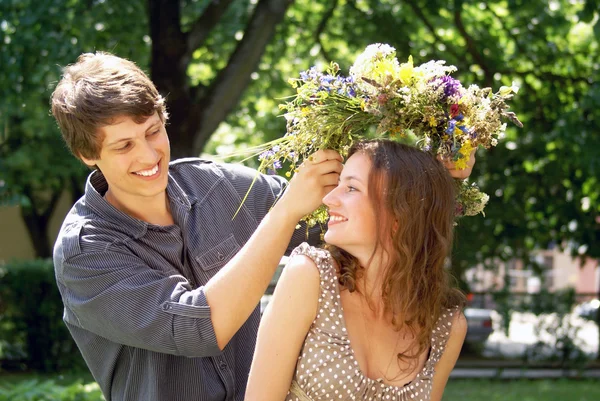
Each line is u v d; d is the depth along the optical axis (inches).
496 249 429.7
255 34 299.4
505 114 80.4
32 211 580.1
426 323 76.7
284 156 84.4
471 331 446.0
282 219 79.7
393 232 74.1
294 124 83.4
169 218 91.4
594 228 417.7
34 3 286.0
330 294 75.3
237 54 298.7
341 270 77.1
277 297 75.6
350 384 73.5
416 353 78.2
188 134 292.5
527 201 410.0
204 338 77.8
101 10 294.2
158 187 85.0
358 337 76.4
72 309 85.0
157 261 86.4
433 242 75.0
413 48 386.0
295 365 75.3
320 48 411.2
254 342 92.7
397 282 74.4
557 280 1081.4
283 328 74.5
